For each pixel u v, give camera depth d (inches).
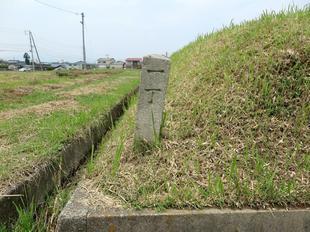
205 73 166.1
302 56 136.9
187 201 89.6
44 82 505.7
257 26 185.5
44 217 108.3
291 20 174.4
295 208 89.1
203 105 139.1
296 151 110.9
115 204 90.7
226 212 86.5
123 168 109.9
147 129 118.6
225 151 112.0
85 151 166.7
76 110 214.5
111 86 402.9
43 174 118.3
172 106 154.1
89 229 85.4
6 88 375.9
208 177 101.0
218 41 220.2
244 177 99.8
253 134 118.2
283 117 123.1
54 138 145.9
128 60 2301.9
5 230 91.5
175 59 335.6
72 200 93.0
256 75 137.7
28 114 203.0
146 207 88.9
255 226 87.4
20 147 134.5
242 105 129.2
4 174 108.1
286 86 130.0
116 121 240.8
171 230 86.0
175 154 113.7
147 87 116.3
